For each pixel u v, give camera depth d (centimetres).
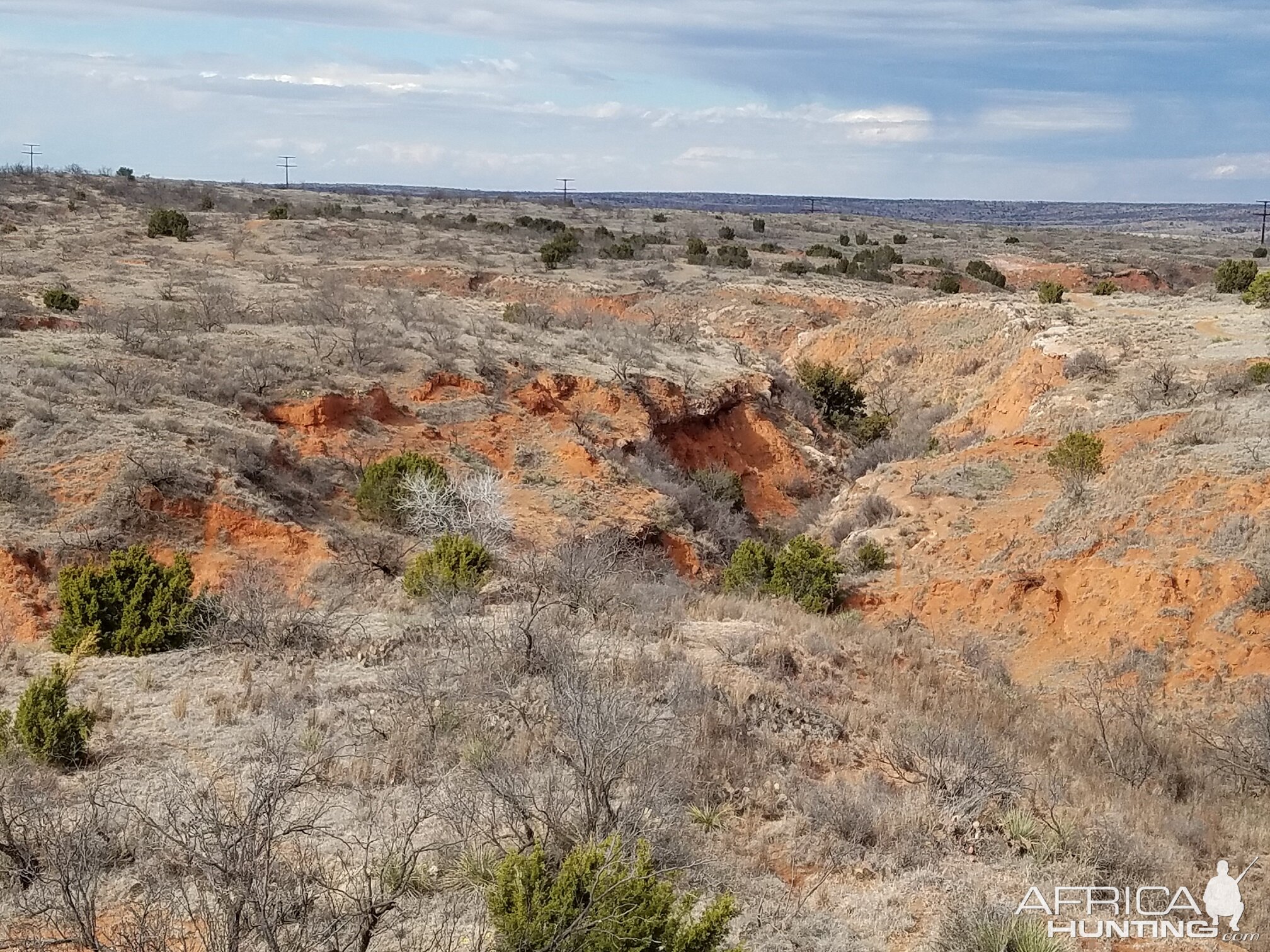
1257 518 1920
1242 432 2319
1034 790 1104
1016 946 760
